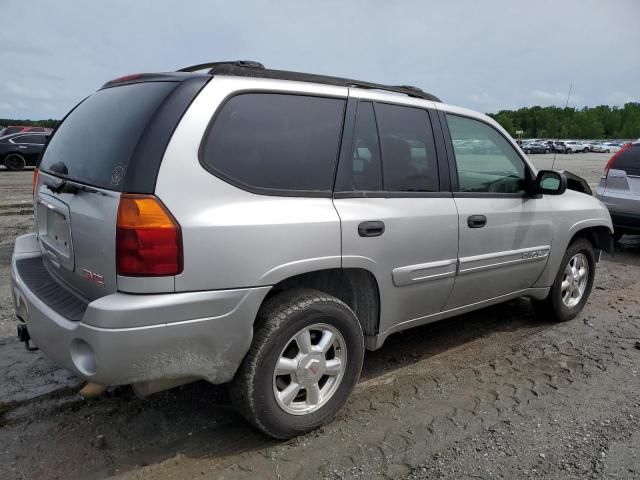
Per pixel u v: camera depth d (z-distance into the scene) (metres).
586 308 5.34
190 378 2.55
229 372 2.61
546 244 4.32
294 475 2.63
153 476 2.59
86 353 2.41
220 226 2.45
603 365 4.00
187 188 2.41
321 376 2.94
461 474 2.67
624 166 7.73
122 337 2.28
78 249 2.62
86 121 3.01
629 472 2.72
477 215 3.67
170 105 2.47
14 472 2.59
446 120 3.64
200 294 2.42
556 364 4.00
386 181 3.20
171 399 3.31
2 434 2.89
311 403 2.92
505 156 4.05
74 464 2.67
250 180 2.62
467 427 3.10
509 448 2.90
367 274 3.09
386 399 3.40
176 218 2.36
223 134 2.57
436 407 3.32
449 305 3.70
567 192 4.75
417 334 4.54
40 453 2.75
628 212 7.62
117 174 2.42
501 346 4.32
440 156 3.53
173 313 2.36
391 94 3.37
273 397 2.74
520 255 4.08
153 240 2.31
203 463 2.71
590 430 3.10
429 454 2.83
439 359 4.04
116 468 2.65
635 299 5.70
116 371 2.31
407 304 3.37
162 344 2.37
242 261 2.51
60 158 3.06
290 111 2.83
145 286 2.33
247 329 2.59
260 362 2.65
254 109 2.70
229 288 2.50
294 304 2.74
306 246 2.73
